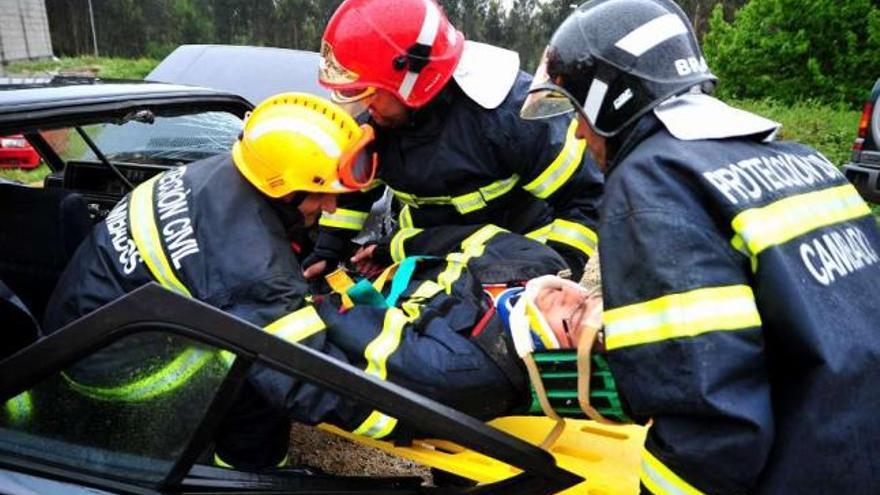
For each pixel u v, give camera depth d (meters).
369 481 1.70
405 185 2.24
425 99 2.02
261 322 1.53
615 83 1.40
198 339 1.33
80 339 1.35
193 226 1.62
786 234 1.25
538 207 2.33
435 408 1.45
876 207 6.03
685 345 1.16
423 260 2.02
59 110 1.90
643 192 1.24
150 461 1.50
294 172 1.64
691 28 1.48
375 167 1.88
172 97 2.41
